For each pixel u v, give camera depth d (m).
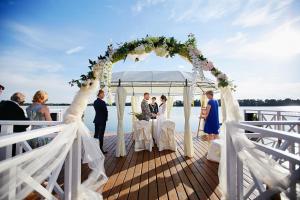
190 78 7.46
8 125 3.20
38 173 2.16
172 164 5.44
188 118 6.18
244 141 2.85
